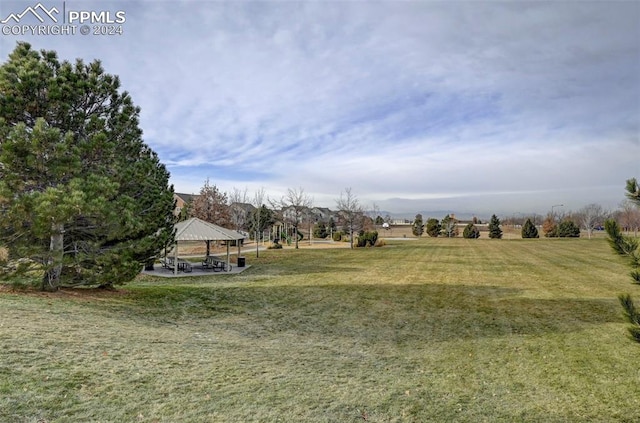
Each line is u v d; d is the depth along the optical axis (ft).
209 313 36.40
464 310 40.91
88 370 16.37
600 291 51.60
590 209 175.63
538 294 49.65
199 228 69.97
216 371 18.62
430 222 204.85
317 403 16.14
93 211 28.50
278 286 53.83
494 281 59.82
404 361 24.57
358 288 53.26
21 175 28.99
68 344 19.27
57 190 27.35
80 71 33.94
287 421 14.19
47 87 31.04
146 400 14.53
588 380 22.07
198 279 60.34
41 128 27.71
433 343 29.43
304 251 114.62
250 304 41.63
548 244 137.18
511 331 32.94
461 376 22.17
